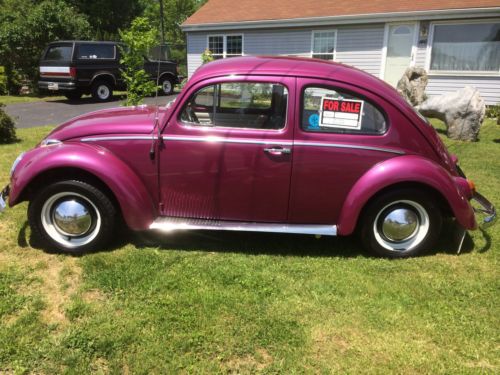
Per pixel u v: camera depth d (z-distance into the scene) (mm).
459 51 13531
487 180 6000
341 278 3426
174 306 3006
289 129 3480
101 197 3572
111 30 35750
